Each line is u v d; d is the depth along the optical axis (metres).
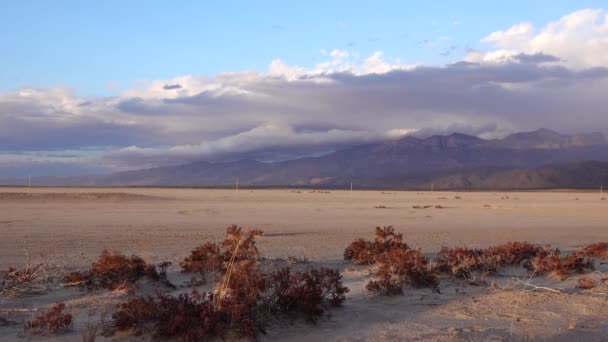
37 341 8.67
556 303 11.09
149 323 8.98
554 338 8.73
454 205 66.62
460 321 9.81
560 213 51.47
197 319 8.63
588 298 11.48
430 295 12.08
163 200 68.31
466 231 31.94
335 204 65.25
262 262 15.88
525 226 36.34
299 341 8.70
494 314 10.30
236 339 8.50
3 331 9.23
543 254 16.27
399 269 13.05
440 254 17.70
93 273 13.20
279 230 31.08
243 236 15.16
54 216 39.91
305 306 9.52
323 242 24.62
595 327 9.38
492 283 13.03
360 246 18.17
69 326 9.36
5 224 32.53
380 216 44.16
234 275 10.11
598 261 17.88
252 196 93.88
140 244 23.25
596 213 51.75
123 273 13.04
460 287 13.08
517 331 9.07
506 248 16.66
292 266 15.98
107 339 8.68
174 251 20.91
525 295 11.77
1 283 12.52
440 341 8.52
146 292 12.48
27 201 59.19
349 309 10.66
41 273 12.83
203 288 12.97
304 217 42.06
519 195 126.62
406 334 8.96
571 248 23.47
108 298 11.64
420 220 40.44
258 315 9.16
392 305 11.13
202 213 45.47
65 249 21.31
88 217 39.25
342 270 15.97
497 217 45.00
